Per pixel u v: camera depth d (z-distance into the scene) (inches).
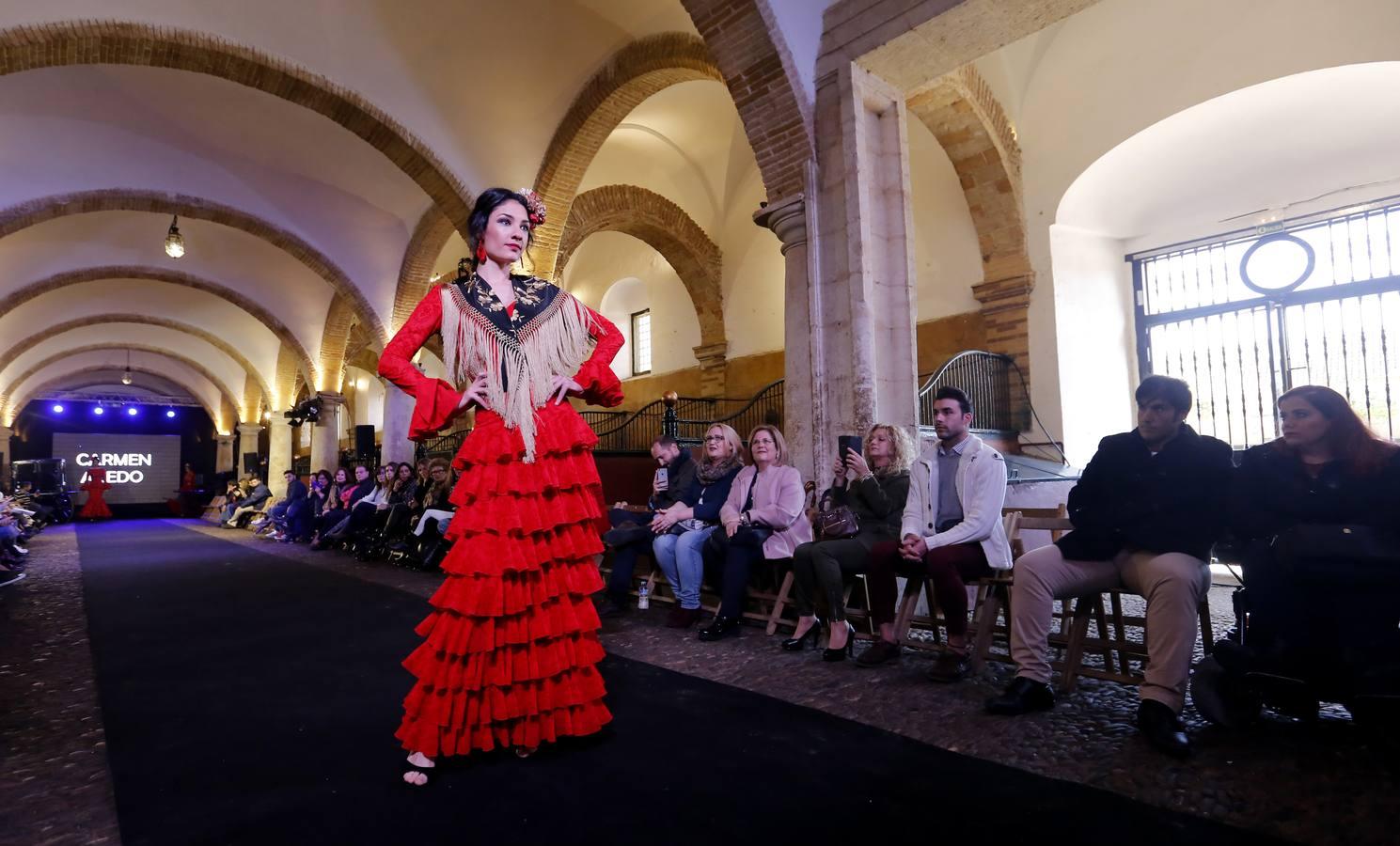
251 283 597.0
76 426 1039.0
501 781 86.0
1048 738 98.8
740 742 98.9
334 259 483.8
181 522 847.7
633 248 593.3
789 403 218.8
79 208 414.9
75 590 265.7
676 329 554.6
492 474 88.0
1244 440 312.7
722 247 501.0
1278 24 258.5
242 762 94.8
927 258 375.9
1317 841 69.6
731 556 167.6
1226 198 315.9
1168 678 98.3
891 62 209.0
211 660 154.1
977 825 74.1
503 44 318.7
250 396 902.4
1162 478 110.0
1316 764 87.8
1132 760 90.3
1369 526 90.7
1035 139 331.6
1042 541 270.5
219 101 381.1
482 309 90.0
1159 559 105.4
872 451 157.1
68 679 140.9
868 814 76.8
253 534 579.5
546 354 92.3
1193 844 69.6
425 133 340.2
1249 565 101.7
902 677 131.2
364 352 768.3
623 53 309.9
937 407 144.0
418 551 300.0
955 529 132.6
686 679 132.3
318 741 102.4
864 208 204.7
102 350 905.5
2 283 501.4
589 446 94.7
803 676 133.0
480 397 88.7
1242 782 83.3
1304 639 94.1
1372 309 279.7
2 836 75.1
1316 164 288.5
